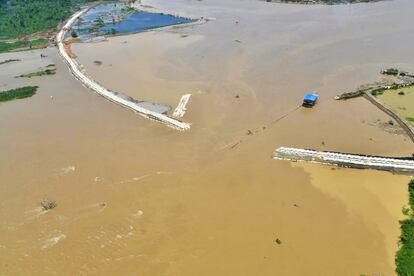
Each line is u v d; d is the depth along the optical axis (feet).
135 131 208.95
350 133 197.47
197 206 154.61
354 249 132.67
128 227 146.51
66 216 153.28
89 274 128.98
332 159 173.27
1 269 132.87
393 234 137.49
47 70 297.74
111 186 168.04
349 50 296.51
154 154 187.93
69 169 180.24
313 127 203.62
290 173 170.09
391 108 214.07
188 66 282.97
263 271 126.52
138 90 252.62
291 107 223.10
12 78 288.92
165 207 155.02
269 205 153.17
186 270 128.16
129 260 133.08
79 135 207.51
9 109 240.32
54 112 233.76
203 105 228.63
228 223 145.79
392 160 169.27
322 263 128.26
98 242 140.87
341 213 147.74
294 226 142.92
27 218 153.48
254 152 185.47
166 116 217.36
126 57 310.24
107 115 227.40
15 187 170.71
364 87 239.91
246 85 249.75
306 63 278.05
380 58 280.10
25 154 193.36
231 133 201.26
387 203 151.23
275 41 321.32
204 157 183.93
